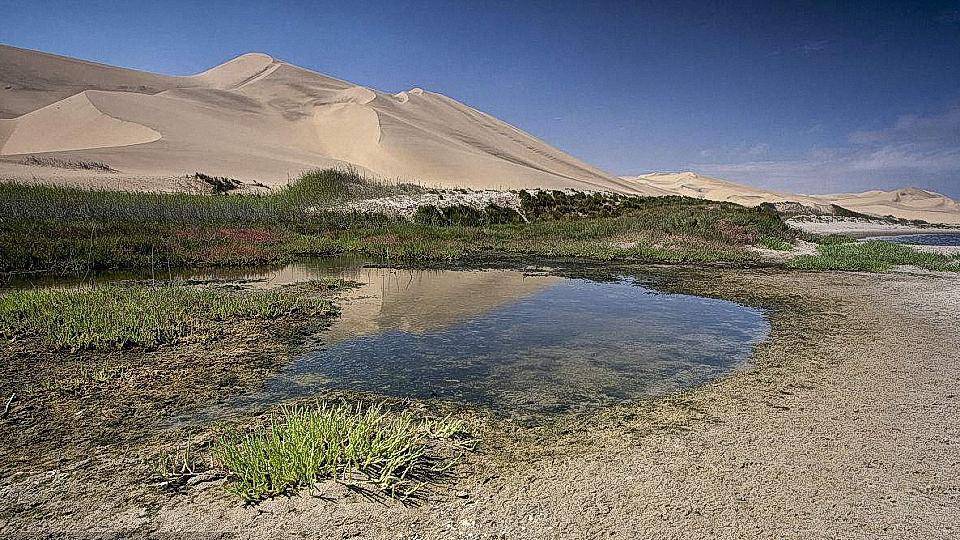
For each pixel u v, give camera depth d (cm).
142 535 291
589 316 791
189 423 422
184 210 1828
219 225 1736
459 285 1046
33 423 420
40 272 1097
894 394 476
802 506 313
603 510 310
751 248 1666
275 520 302
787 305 867
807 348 621
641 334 688
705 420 427
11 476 347
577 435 402
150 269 1181
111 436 400
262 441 358
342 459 355
